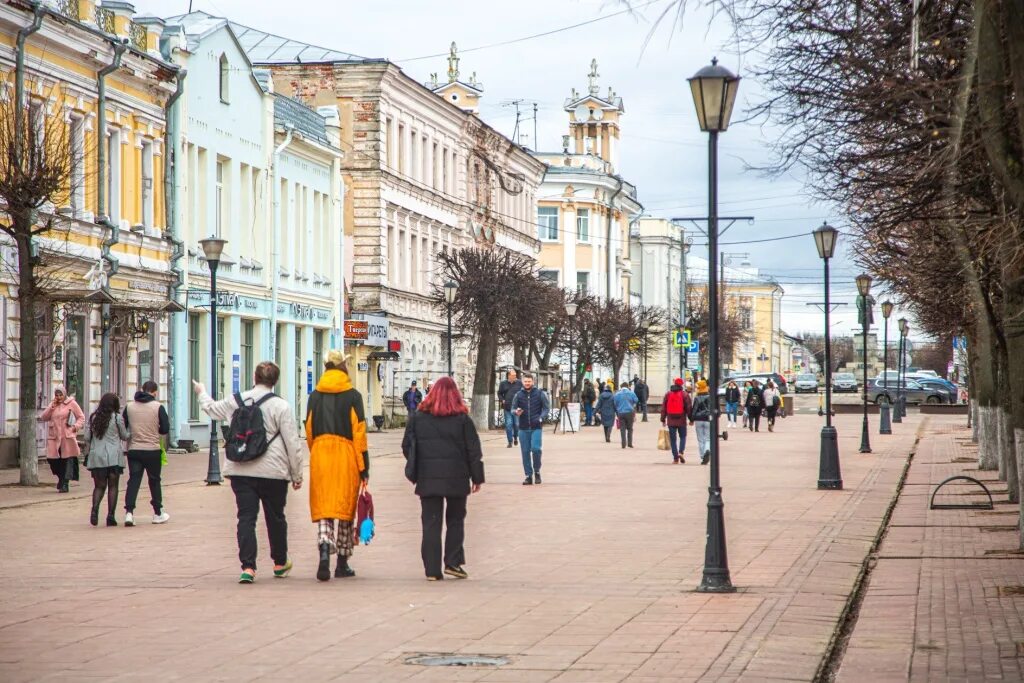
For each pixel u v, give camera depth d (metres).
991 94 12.68
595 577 17.58
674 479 35.94
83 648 12.79
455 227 86.62
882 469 40.06
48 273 35.66
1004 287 17.28
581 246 120.69
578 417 70.25
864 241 33.16
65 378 41.12
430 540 17.36
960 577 17.61
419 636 13.40
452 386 17.50
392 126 75.00
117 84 44.88
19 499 29.56
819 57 15.41
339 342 66.94
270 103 58.28
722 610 14.95
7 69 37.84
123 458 24.58
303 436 62.47
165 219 48.88
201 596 15.97
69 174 33.19
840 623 14.27
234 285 54.62
